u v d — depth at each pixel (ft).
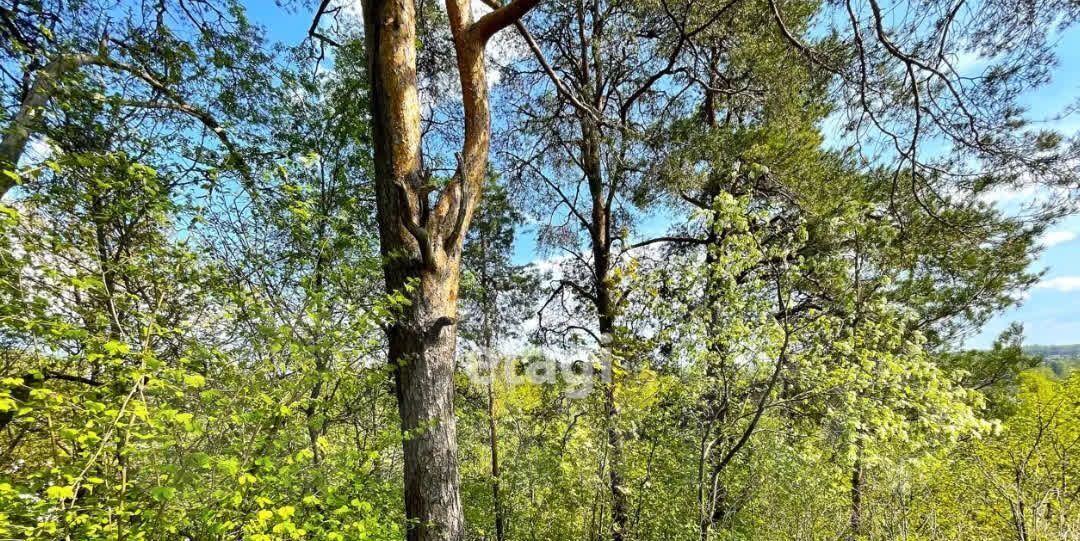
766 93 23.88
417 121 14.17
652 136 26.61
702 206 28.07
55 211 10.66
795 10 21.79
